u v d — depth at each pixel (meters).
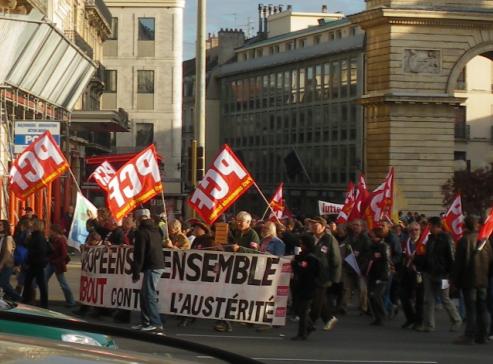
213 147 125.31
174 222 20.94
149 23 76.75
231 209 116.38
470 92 90.38
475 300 18.31
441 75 63.53
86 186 58.47
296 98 107.69
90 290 21.20
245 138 119.06
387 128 63.47
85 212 25.03
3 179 33.59
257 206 115.75
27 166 24.80
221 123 125.25
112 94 76.56
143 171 21.94
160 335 3.42
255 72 116.31
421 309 20.80
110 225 23.30
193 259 19.52
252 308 19.17
